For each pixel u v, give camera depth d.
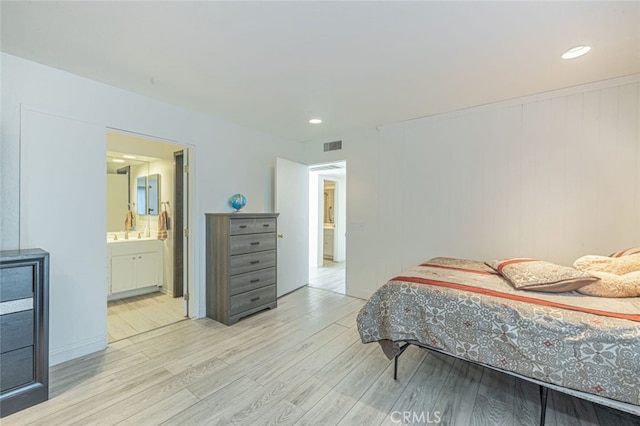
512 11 1.60
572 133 2.67
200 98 2.90
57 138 2.31
